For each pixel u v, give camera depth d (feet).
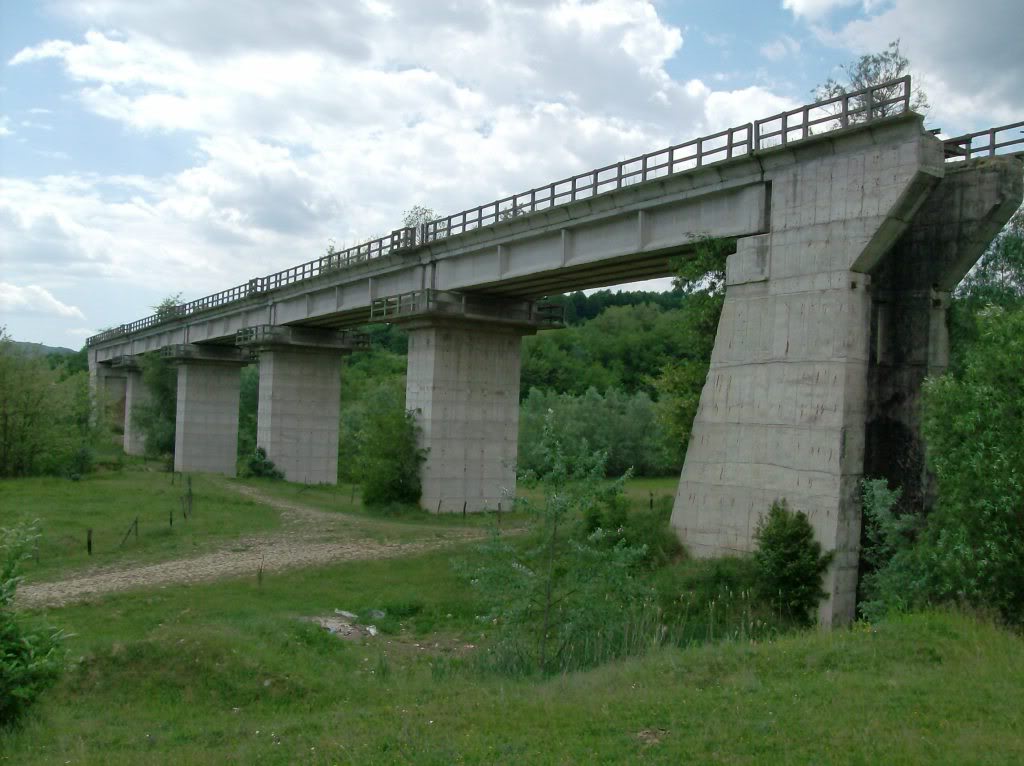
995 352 57.00
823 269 77.36
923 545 58.34
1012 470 53.16
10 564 44.45
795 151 80.48
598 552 54.44
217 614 72.02
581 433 245.45
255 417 313.12
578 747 34.01
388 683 52.11
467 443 143.23
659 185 95.25
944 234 76.13
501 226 120.98
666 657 48.67
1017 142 72.02
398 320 145.18
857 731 33.55
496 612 54.24
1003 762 29.84
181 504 143.43
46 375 181.68
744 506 81.56
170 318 261.44
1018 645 45.70
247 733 41.32
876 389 79.25
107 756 37.65
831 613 71.15
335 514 141.38
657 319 447.01
